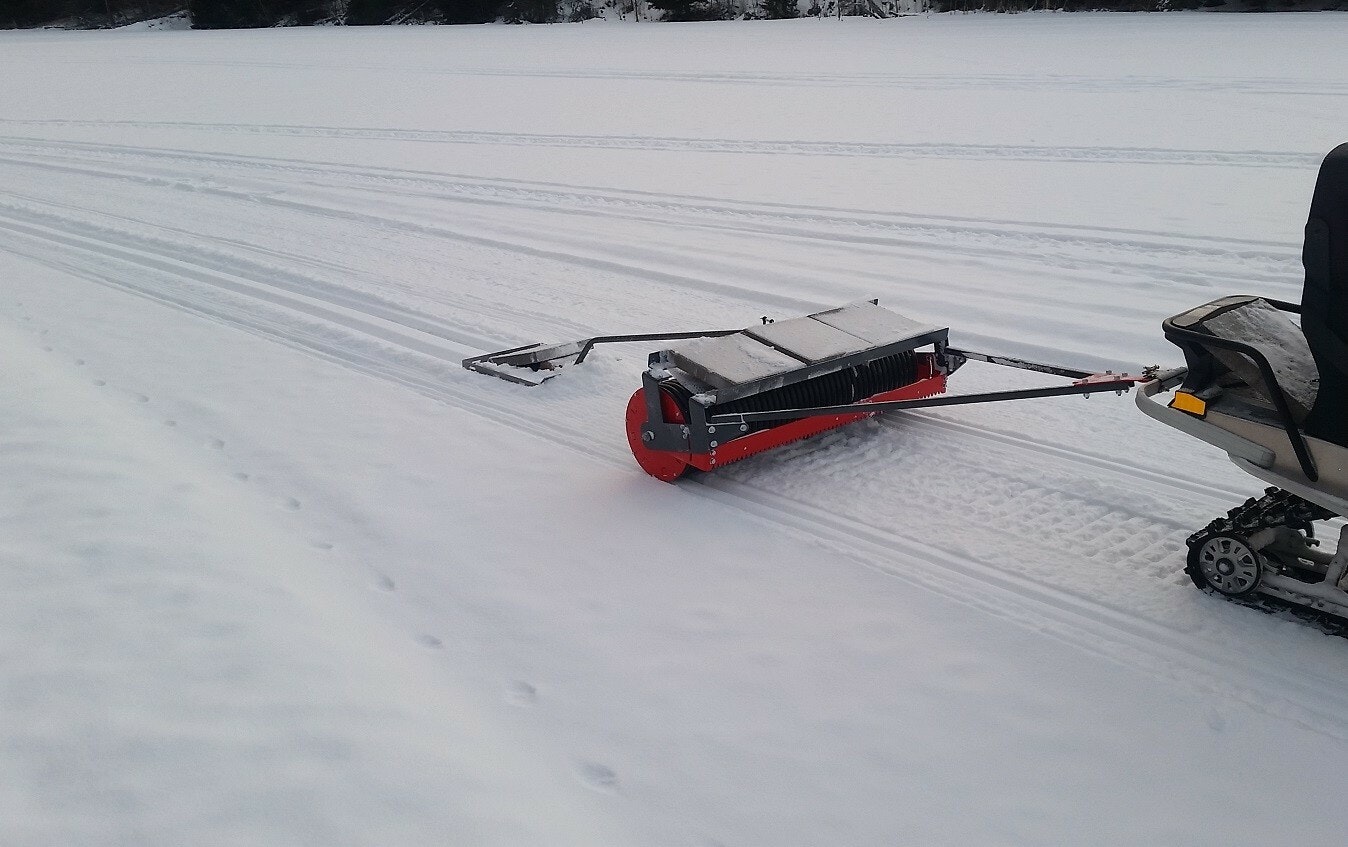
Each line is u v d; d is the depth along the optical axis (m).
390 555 4.63
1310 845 2.99
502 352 6.91
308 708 3.30
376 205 12.38
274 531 4.71
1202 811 3.12
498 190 12.98
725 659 3.88
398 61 29.75
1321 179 3.36
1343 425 3.57
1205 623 3.98
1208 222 10.04
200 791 2.90
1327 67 19.78
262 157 15.75
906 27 34.84
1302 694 3.59
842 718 3.55
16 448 5.04
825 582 4.38
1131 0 37.28
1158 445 5.58
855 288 8.63
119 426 5.63
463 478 5.42
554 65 27.30
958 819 3.11
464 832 2.88
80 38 44.38
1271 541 3.98
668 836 3.03
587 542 4.76
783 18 43.66
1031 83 20.16
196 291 8.93
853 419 5.95
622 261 9.70
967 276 8.88
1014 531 4.73
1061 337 7.37
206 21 52.59
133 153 16.39
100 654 3.47
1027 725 3.50
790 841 3.02
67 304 8.45
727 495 5.21
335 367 7.09
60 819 2.74
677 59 27.61
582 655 3.91
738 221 11.07
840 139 15.47
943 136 15.30
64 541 4.18
